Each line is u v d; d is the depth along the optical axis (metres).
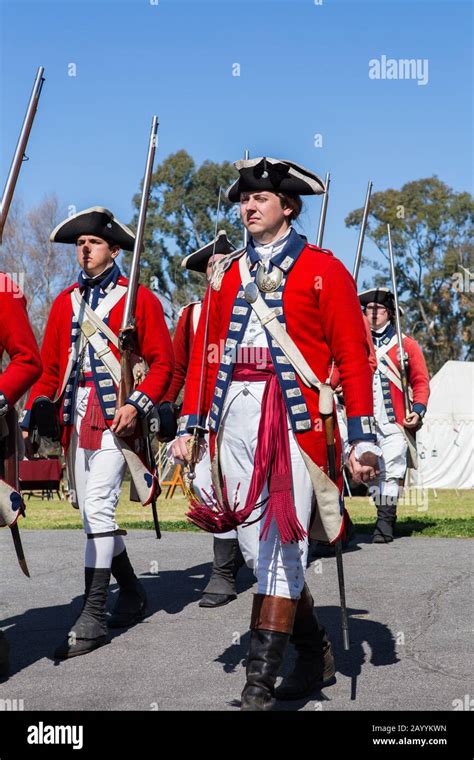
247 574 6.96
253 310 3.81
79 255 5.32
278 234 3.89
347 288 3.81
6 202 4.30
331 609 5.59
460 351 48.41
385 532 8.54
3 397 4.13
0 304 4.21
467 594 5.96
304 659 3.99
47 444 5.25
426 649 4.68
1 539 9.16
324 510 3.75
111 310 5.25
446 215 47.16
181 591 6.36
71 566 7.46
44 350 5.40
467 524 9.95
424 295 48.22
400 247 48.16
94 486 5.06
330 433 3.71
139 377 5.27
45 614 5.75
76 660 4.69
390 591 6.07
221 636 5.12
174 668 4.50
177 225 40.47
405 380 8.91
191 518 3.79
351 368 3.76
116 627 5.37
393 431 8.85
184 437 3.99
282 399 3.75
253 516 3.85
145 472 5.21
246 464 3.83
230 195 4.14
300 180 3.85
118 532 5.07
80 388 5.22
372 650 4.68
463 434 27.12
